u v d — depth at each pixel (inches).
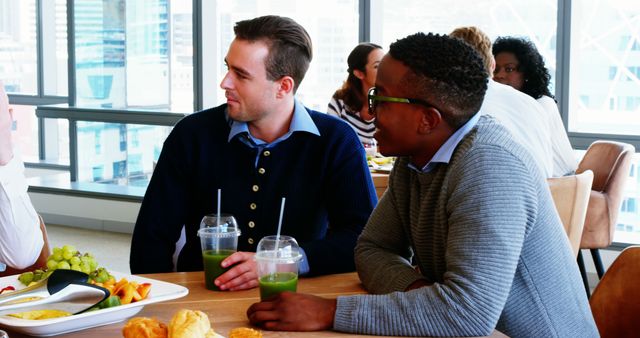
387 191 79.3
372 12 227.3
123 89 263.7
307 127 87.9
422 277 72.4
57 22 293.4
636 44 198.1
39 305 64.3
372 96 70.3
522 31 209.6
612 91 201.5
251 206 88.9
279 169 89.0
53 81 296.8
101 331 63.6
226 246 76.5
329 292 76.2
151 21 257.3
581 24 202.2
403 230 78.2
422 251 73.0
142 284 69.2
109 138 265.9
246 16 246.5
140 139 262.1
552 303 69.3
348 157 89.0
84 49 267.0
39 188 270.8
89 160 270.7
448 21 219.5
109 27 262.8
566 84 202.5
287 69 85.4
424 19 222.4
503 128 69.3
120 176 267.0
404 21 225.0
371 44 183.9
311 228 90.1
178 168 91.6
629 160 164.6
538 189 68.5
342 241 84.7
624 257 77.7
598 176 169.5
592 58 202.4
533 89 173.0
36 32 295.0
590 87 203.6
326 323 65.1
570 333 70.1
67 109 268.4
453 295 64.1
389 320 64.2
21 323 60.6
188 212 93.1
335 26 233.9
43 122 297.9
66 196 266.7
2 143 80.2
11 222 82.9
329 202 89.9
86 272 70.2
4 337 60.2
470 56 68.0
